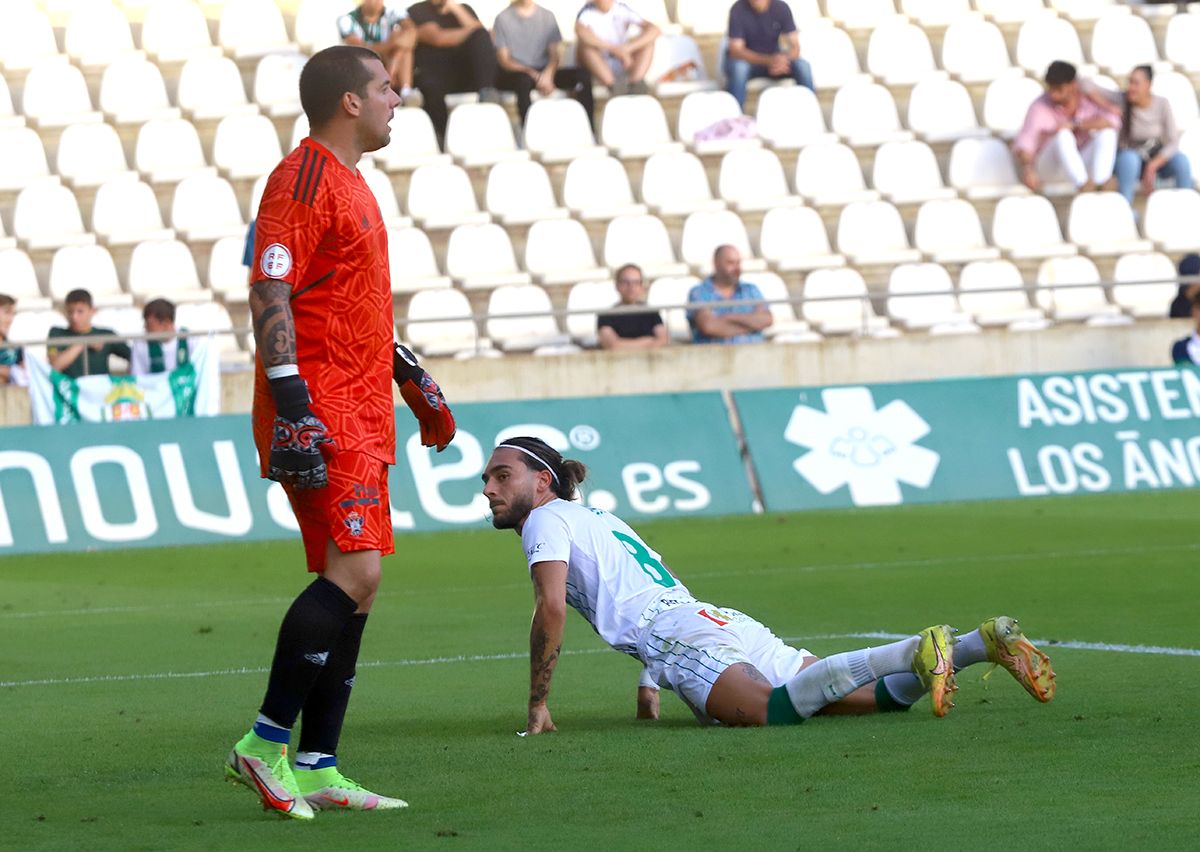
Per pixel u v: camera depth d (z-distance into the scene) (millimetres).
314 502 16547
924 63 81375
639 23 77125
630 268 61125
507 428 56125
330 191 16375
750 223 72375
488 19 82125
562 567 21297
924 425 59562
